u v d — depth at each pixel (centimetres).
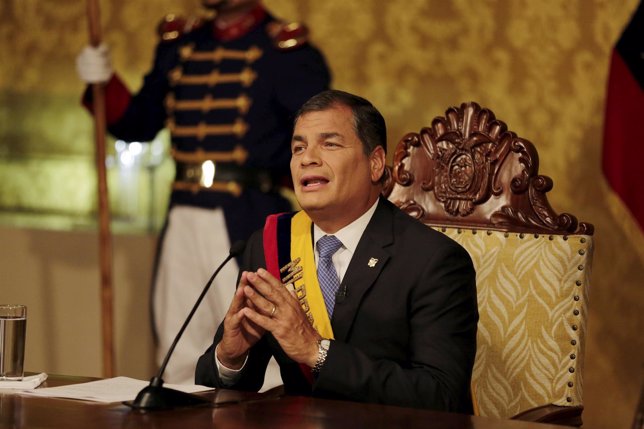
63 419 316
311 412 331
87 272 805
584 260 440
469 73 845
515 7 833
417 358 390
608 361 819
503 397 445
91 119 947
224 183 694
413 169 479
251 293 372
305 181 404
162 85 734
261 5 718
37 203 959
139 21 934
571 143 821
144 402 333
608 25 809
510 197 458
